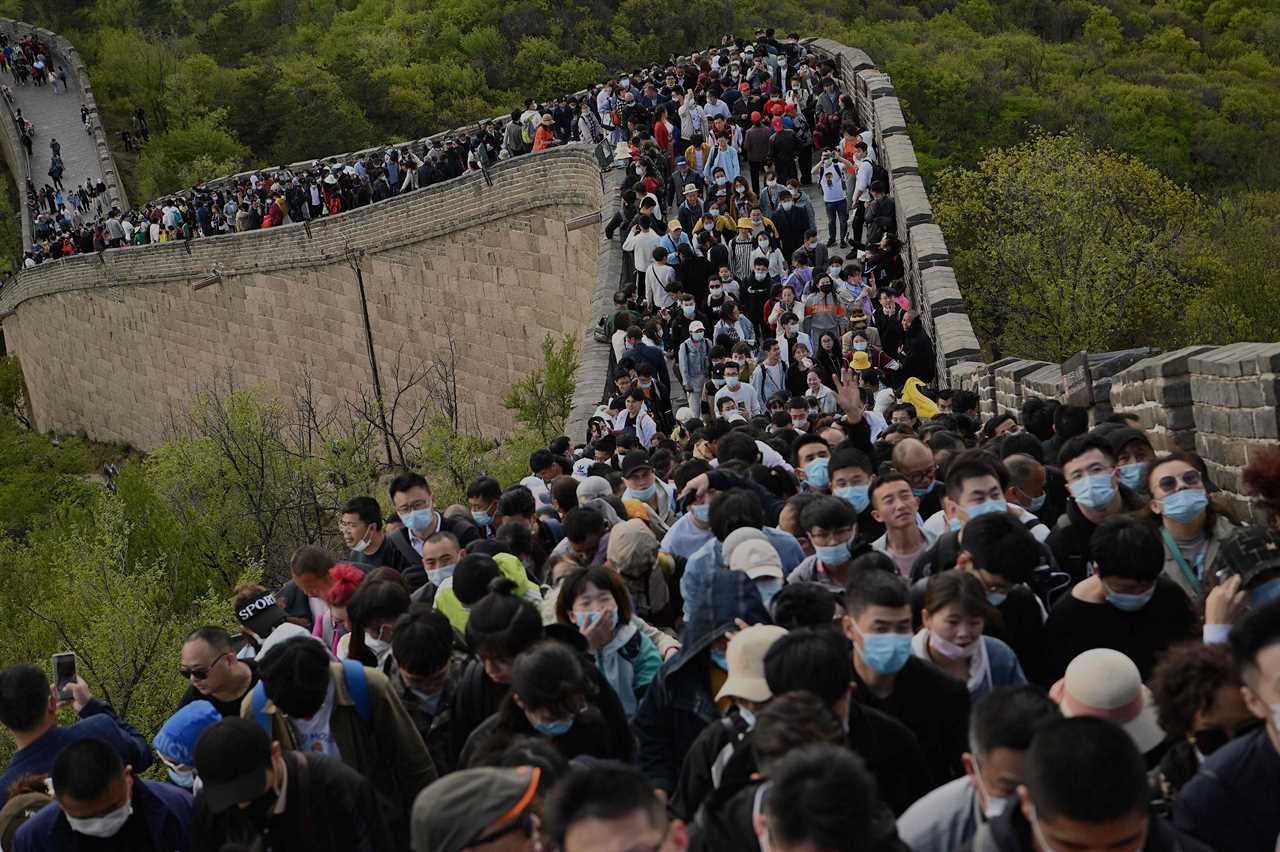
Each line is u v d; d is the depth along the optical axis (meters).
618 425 18.17
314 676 6.29
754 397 18.92
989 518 6.64
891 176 29.44
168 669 20.66
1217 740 5.05
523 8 90.12
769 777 4.60
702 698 6.43
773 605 6.52
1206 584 6.85
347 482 34.34
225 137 82.00
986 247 44.81
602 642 7.12
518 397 31.09
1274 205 53.75
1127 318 44.31
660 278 23.70
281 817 5.73
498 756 5.22
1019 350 43.91
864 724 5.45
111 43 91.06
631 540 8.30
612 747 6.45
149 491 28.09
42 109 81.69
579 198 35.91
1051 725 4.07
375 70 86.19
